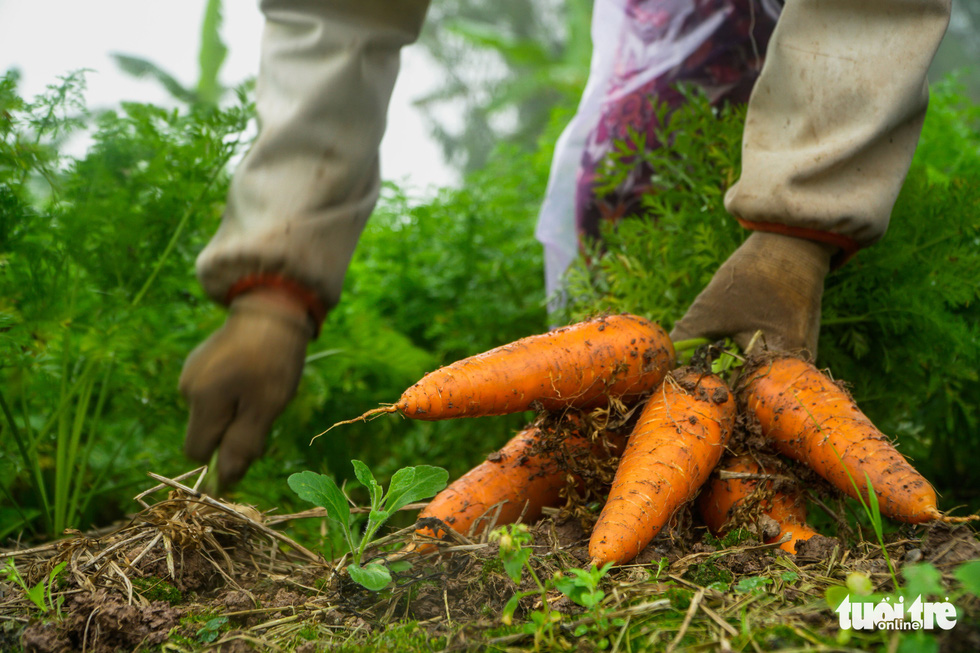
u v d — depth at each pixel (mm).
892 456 1528
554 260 3088
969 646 1075
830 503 2070
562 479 1821
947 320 2143
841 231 1771
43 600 1408
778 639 1149
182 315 2789
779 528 1618
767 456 1720
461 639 1255
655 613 1281
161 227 2436
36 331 2191
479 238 3512
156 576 1537
